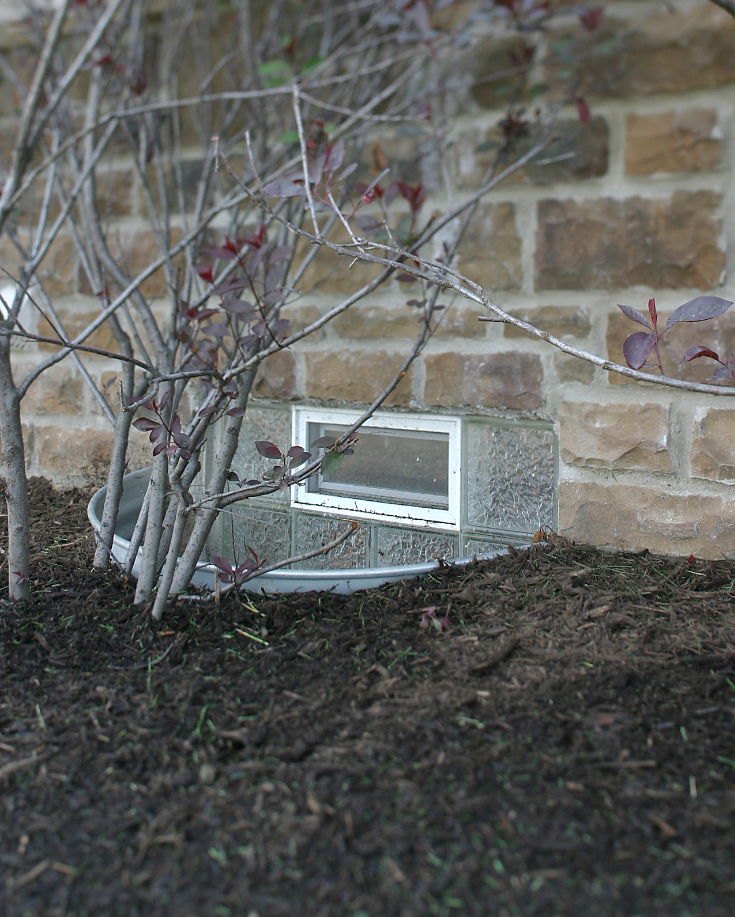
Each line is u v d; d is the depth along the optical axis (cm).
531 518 213
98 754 115
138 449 261
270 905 89
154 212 232
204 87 247
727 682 128
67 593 168
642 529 198
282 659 141
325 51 254
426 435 227
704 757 110
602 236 205
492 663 136
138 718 123
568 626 150
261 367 243
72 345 140
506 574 178
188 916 88
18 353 284
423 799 104
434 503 226
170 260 200
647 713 120
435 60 227
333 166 152
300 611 160
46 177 278
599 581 174
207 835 99
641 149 201
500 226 216
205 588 172
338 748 114
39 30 270
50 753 116
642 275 201
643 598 163
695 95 197
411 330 224
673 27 198
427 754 112
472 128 224
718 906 87
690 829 98
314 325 151
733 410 189
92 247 227
